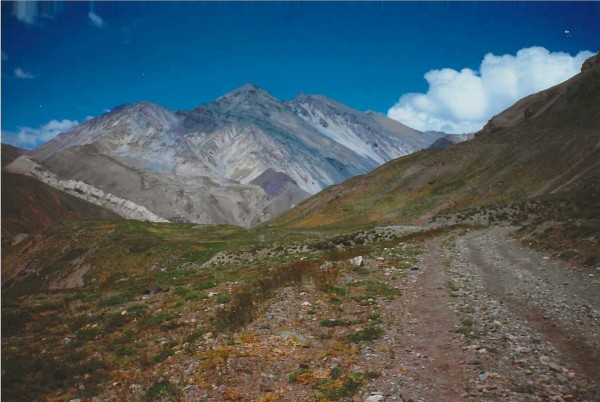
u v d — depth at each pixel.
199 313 22.23
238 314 19.98
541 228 41.31
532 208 64.19
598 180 67.69
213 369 14.31
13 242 130.62
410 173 136.00
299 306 21.00
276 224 136.25
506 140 127.25
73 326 23.23
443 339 15.83
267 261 44.59
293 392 12.59
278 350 15.54
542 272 26.09
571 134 107.75
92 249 102.69
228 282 29.92
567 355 13.73
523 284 23.48
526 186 96.12
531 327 16.48
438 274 27.92
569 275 24.53
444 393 11.78
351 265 30.88
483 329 16.55
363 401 11.70
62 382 15.80
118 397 13.55
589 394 11.24
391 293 23.14
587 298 19.69
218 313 21.23
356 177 158.00
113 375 15.53
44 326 23.98
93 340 20.66
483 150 127.81
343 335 17.05
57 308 28.42
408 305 20.77
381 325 17.88
